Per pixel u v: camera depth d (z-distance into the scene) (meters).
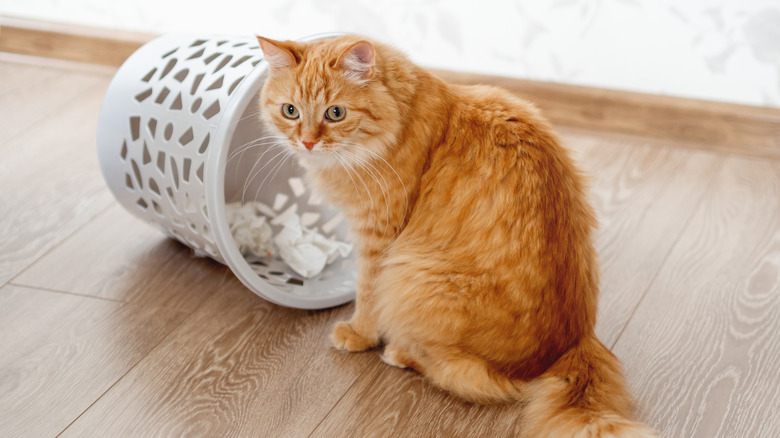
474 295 1.33
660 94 2.19
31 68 2.62
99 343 1.56
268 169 1.85
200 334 1.59
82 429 1.37
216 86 1.74
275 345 1.56
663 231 1.87
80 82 2.54
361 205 1.44
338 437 1.35
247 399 1.43
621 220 1.91
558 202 1.36
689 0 2.04
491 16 2.24
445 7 2.27
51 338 1.58
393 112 1.35
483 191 1.36
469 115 1.41
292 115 1.38
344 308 1.68
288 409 1.41
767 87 2.09
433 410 1.40
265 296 1.55
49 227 1.90
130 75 1.66
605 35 2.16
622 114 2.21
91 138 2.25
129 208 1.78
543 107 2.29
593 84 2.25
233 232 1.77
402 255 1.41
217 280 1.74
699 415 1.38
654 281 1.71
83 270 1.77
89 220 1.93
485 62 2.33
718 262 1.76
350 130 1.34
